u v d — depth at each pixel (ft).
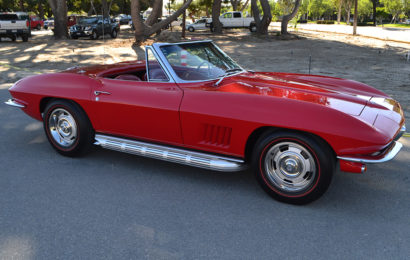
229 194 11.91
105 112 13.30
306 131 10.03
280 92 11.46
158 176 13.26
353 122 9.85
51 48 64.44
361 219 10.40
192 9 152.56
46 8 218.79
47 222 10.21
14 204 11.21
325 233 9.70
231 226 10.04
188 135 11.99
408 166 14.28
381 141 9.55
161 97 12.26
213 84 12.28
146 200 11.50
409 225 10.09
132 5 67.41
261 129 11.07
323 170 10.28
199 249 9.02
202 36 95.20
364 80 34.27
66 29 88.07
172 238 9.48
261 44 75.61
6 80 33.65
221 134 11.46
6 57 52.80
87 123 14.11
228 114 11.05
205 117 11.41
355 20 107.96
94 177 13.14
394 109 11.73
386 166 14.29
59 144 14.87
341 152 9.80
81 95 13.64
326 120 9.97
